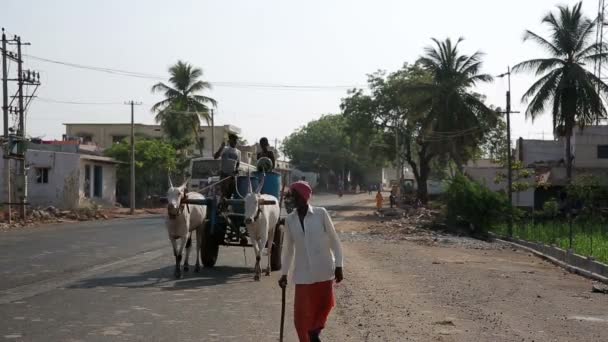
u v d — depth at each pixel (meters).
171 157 51.66
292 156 107.88
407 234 29.38
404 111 56.12
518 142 53.94
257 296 11.04
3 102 32.16
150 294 11.01
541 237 25.59
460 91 49.12
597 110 39.44
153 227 28.67
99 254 17.52
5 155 31.05
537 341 8.15
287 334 8.19
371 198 81.31
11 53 32.44
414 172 57.16
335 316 9.43
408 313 9.74
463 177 32.59
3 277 12.85
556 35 40.16
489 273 15.68
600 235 24.42
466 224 32.03
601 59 39.31
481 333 8.50
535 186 39.81
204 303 10.27
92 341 7.61
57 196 41.38
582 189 35.91
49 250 18.33
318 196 88.75
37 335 7.85
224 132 74.19
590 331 8.86
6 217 31.08
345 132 62.22
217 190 15.37
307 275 6.68
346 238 26.17
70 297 10.58
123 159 49.88
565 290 13.16
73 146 47.34
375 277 13.91
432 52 49.16
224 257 17.41
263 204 12.87
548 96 40.19
